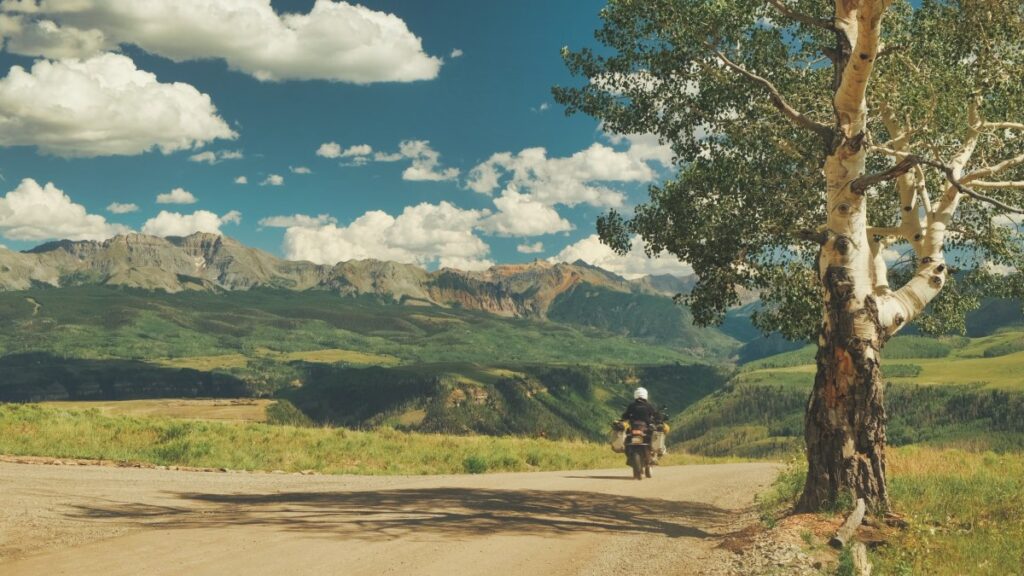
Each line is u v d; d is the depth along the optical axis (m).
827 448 11.30
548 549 8.97
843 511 10.93
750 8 14.51
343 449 24.31
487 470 24.39
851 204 11.55
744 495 17.36
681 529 11.47
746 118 15.52
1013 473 17.95
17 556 7.38
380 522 10.27
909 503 12.91
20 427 21.33
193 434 23.25
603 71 16.14
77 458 18.19
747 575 8.02
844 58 12.24
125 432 22.97
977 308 17.44
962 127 14.97
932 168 15.65
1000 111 14.28
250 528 9.36
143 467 17.38
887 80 14.19
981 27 13.29
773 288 15.32
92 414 26.33
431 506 12.27
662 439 21.05
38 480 13.03
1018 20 13.12
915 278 12.38
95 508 10.46
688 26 14.65
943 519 11.87
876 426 11.21
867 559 8.70
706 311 15.66
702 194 15.56
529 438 37.19
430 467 23.61
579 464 28.55
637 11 15.07
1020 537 10.33
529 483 17.84
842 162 11.68
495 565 7.91
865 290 11.47
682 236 15.38
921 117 14.02
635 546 9.59
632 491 16.92
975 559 9.19
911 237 13.05
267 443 23.48
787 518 10.98
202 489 13.55
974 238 16.66
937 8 13.87
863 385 11.21
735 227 15.05
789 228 14.73
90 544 8.05
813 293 15.12
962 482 15.38
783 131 15.49
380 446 26.14
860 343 11.27
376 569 7.41
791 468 15.95
